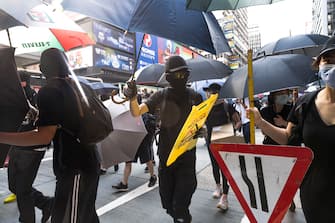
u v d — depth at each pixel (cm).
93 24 1684
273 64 244
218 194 409
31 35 264
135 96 250
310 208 153
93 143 190
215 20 272
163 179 246
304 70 240
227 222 328
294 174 123
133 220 339
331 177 144
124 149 285
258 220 135
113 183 495
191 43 224
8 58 154
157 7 206
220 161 146
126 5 197
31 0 166
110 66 1934
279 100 302
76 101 183
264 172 131
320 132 148
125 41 2117
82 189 189
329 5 4941
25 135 163
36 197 310
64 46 287
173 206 235
